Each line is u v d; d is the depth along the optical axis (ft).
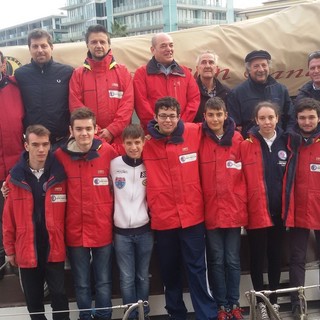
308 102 11.18
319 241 11.66
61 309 10.70
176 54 15.11
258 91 12.83
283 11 15.84
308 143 11.10
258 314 11.13
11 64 14.89
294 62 15.20
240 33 15.40
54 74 12.42
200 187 11.12
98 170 10.73
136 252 10.98
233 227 10.94
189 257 10.94
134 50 15.16
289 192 11.10
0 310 11.54
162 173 10.83
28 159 10.51
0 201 12.59
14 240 10.58
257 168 11.07
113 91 12.27
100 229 10.66
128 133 10.57
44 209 10.44
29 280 10.59
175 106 10.69
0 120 12.10
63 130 12.55
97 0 195.11
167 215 10.71
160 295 11.93
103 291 10.90
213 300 10.96
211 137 11.09
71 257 10.84
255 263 11.41
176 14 154.92
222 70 15.03
